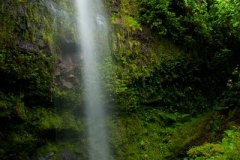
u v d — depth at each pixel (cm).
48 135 632
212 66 870
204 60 859
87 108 689
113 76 719
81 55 690
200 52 859
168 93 798
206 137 741
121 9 786
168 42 822
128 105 735
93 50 707
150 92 769
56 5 679
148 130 752
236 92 819
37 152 612
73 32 685
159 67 784
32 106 620
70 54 680
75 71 677
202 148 643
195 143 736
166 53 805
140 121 750
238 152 589
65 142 656
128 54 751
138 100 750
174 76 808
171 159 729
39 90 621
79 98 673
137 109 750
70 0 705
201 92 852
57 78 648
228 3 844
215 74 876
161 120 774
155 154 731
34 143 609
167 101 794
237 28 859
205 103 846
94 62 704
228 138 661
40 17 644
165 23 816
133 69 747
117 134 715
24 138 598
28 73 606
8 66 585
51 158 621
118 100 722
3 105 577
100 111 705
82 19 711
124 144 718
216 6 880
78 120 677
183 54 830
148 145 736
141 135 741
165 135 761
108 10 764
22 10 623
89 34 709
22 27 616
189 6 855
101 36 725
